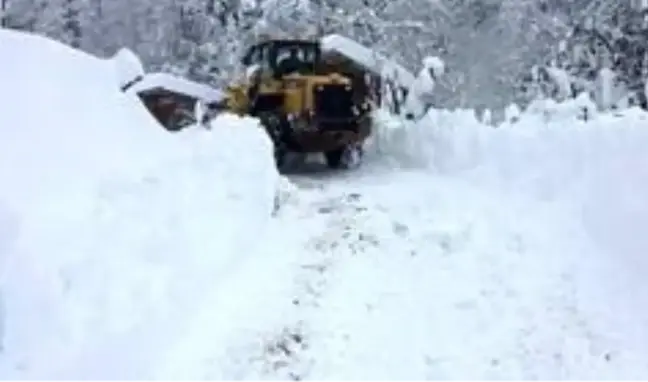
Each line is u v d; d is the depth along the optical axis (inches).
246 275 308.2
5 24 918.4
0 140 277.7
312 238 345.4
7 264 231.3
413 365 258.4
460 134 475.8
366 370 255.4
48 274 234.2
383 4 761.6
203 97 521.3
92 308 240.1
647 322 286.4
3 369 215.3
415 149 521.0
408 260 323.9
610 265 316.8
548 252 327.0
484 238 339.3
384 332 274.8
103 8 927.7
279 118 515.2
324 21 762.2
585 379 254.8
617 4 689.6
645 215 325.7
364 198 403.5
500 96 737.0
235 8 824.9
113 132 335.3
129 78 503.8
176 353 255.1
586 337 276.4
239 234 325.7
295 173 513.3
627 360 264.7
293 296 294.8
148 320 252.8
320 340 269.0
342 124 516.1
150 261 273.3
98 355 230.8
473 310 289.3
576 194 363.9
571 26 715.4
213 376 247.9
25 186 261.6
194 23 851.4
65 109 323.9
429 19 761.0
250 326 274.4
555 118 438.6
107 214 273.9
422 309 288.8
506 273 312.5
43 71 338.3
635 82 677.9
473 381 251.6
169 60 861.8
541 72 706.8
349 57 575.2
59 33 922.7
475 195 396.5
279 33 780.6
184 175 334.3
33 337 223.1
